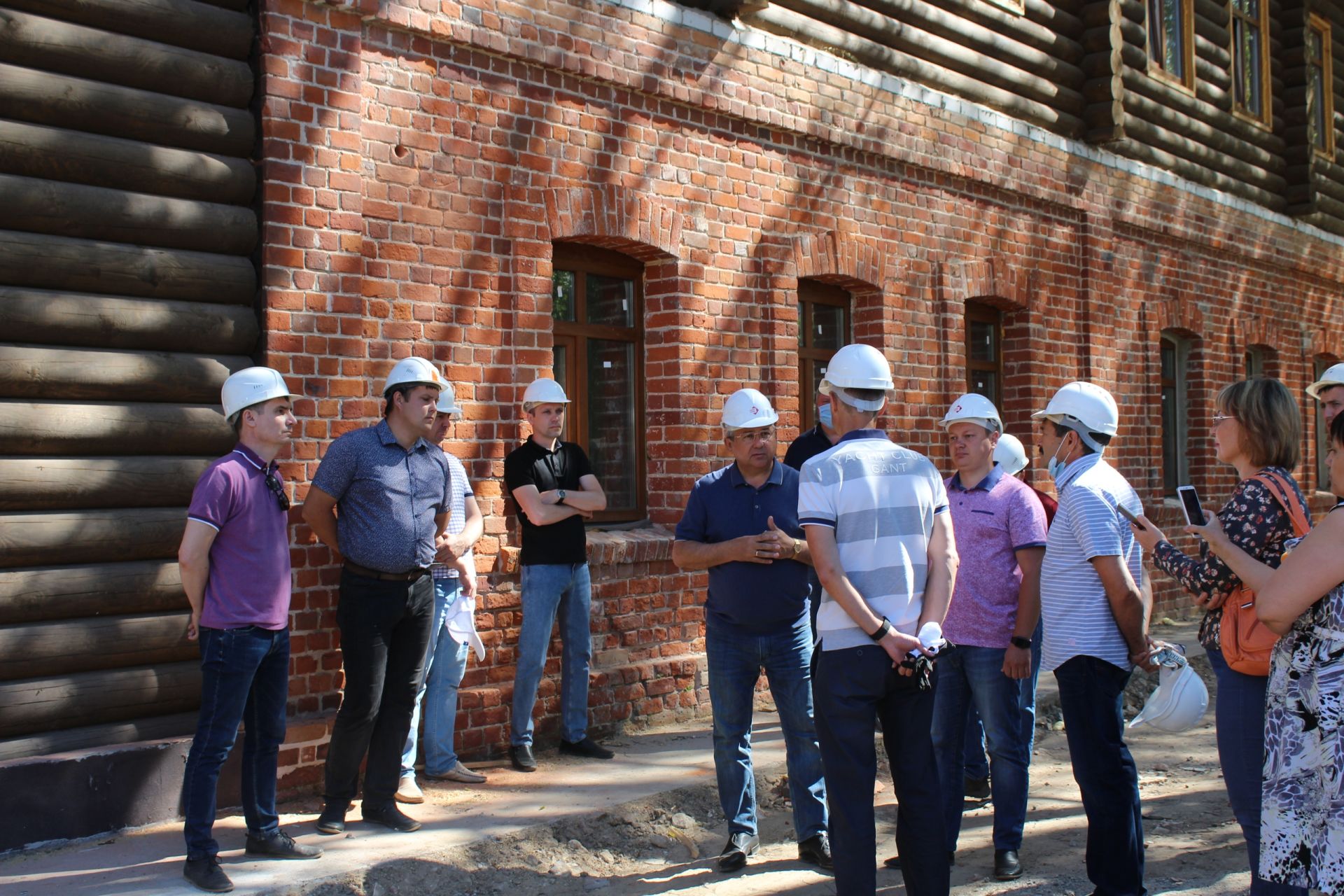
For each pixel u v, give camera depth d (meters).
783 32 8.45
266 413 4.73
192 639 4.73
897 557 4.09
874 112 9.06
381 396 6.14
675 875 5.20
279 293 5.73
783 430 8.34
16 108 5.07
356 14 6.02
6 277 5.03
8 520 4.93
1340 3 15.94
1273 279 14.84
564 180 7.05
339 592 5.70
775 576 5.16
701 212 7.88
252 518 4.66
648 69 7.45
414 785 5.68
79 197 5.19
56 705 5.01
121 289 5.33
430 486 5.32
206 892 4.41
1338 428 3.43
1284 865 3.57
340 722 5.15
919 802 4.05
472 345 6.57
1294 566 3.46
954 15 9.88
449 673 6.00
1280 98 14.93
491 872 4.99
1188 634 11.70
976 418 5.30
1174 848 5.62
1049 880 5.14
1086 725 4.61
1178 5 13.07
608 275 7.72
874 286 9.15
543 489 6.44
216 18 5.67
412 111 6.34
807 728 5.24
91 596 5.13
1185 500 4.06
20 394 5.05
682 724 7.62
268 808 4.83
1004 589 5.16
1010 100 10.39
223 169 5.63
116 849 4.88
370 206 6.15
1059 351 11.12
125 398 5.36
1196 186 13.11
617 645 7.38
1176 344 13.55
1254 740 4.01
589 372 7.59
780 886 5.05
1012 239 10.56
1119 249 11.96
